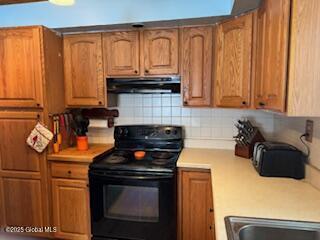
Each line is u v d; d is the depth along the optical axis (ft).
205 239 6.59
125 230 6.63
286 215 3.64
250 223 3.43
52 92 7.28
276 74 4.14
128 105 8.60
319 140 4.64
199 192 6.50
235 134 8.04
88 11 6.94
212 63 6.88
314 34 3.59
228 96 6.50
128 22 6.72
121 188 6.56
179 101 8.29
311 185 4.86
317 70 3.63
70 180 7.11
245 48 5.95
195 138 8.33
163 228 6.39
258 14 5.51
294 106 3.72
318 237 3.32
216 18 6.37
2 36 7.02
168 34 7.04
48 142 7.09
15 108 7.25
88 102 7.74
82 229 7.22
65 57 7.72
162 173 6.29
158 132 8.09
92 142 8.91
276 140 7.43
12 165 7.38
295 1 3.58
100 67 7.52
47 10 7.22
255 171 5.76
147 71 7.24
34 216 7.46
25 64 7.01
